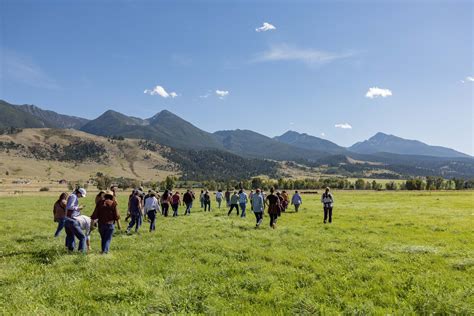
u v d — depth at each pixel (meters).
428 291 8.57
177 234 18.16
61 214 17.62
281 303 7.87
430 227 21.52
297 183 179.50
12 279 9.75
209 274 10.27
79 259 11.91
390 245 15.12
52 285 9.08
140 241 16.11
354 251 13.68
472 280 9.80
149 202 19.97
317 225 22.56
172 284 9.25
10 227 21.47
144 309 7.48
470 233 19.06
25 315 6.95
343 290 8.95
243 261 12.12
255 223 23.41
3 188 140.12
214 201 56.88
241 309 7.61
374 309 7.54
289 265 11.62
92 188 171.25
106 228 13.38
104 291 8.66
